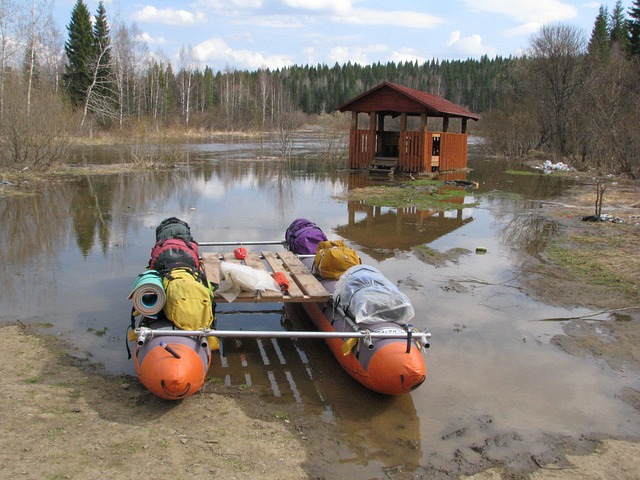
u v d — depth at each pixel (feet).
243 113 247.29
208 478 12.37
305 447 14.03
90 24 168.76
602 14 227.20
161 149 92.63
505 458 13.96
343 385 17.58
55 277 26.86
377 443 14.42
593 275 28.81
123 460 12.82
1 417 14.26
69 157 84.48
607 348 20.38
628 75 98.32
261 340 21.11
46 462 12.50
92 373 17.24
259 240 35.70
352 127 81.10
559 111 109.50
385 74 424.46
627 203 53.57
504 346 20.44
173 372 14.96
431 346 20.31
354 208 48.73
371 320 17.69
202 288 17.85
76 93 160.97
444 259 31.91
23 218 40.98
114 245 33.45
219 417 15.21
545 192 61.82
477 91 365.20
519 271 29.60
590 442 14.76
